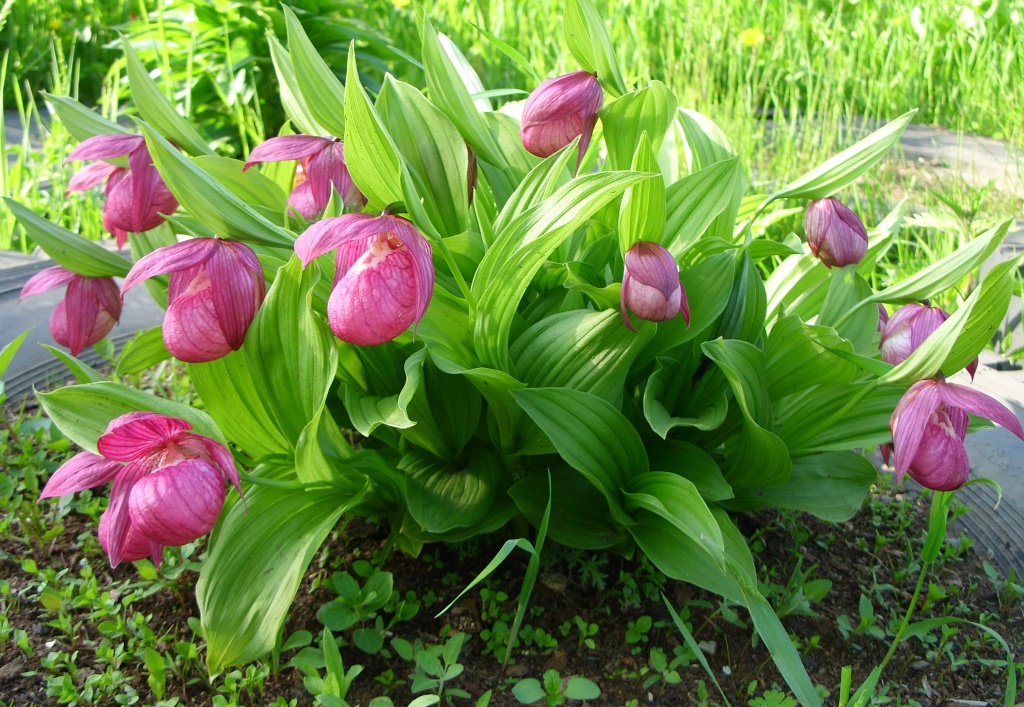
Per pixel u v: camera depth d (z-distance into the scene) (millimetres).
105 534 497
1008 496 704
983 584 650
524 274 512
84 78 1907
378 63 1419
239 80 1299
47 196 1122
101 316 639
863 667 585
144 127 492
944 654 596
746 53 1639
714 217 595
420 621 589
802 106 1692
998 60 1688
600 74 598
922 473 523
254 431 578
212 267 520
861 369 599
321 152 595
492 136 633
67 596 585
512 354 583
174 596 602
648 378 606
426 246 490
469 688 555
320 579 611
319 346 542
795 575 621
